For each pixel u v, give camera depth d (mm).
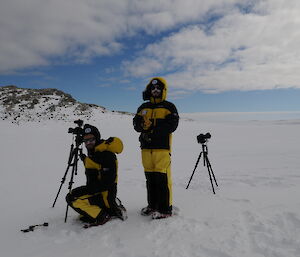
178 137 20844
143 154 4238
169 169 4172
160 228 3631
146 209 4246
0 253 3150
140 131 4258
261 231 3422
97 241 3346
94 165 4035
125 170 8391
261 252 2945
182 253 2957
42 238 3496
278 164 8555
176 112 4219
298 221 3619
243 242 3160
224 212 4125
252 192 5242
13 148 13602
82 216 3996
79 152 4238
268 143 15609
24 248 3254
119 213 4012
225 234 3377
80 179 7203
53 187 6242
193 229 3557
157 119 4152
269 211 4031
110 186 3936
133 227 3715
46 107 37844
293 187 5551
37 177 7406
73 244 3301
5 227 3875
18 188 6137
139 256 2941
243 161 9477
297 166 8062
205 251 3004
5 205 4855
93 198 3947
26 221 4062
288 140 17062
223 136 20938
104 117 35406
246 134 22453
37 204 4863
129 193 5547
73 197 3906
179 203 4680
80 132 4184
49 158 10812
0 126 25203
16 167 8875
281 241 3145
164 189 4074
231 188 5656
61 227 3787
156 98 4262
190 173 7547
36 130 23609
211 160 10023
